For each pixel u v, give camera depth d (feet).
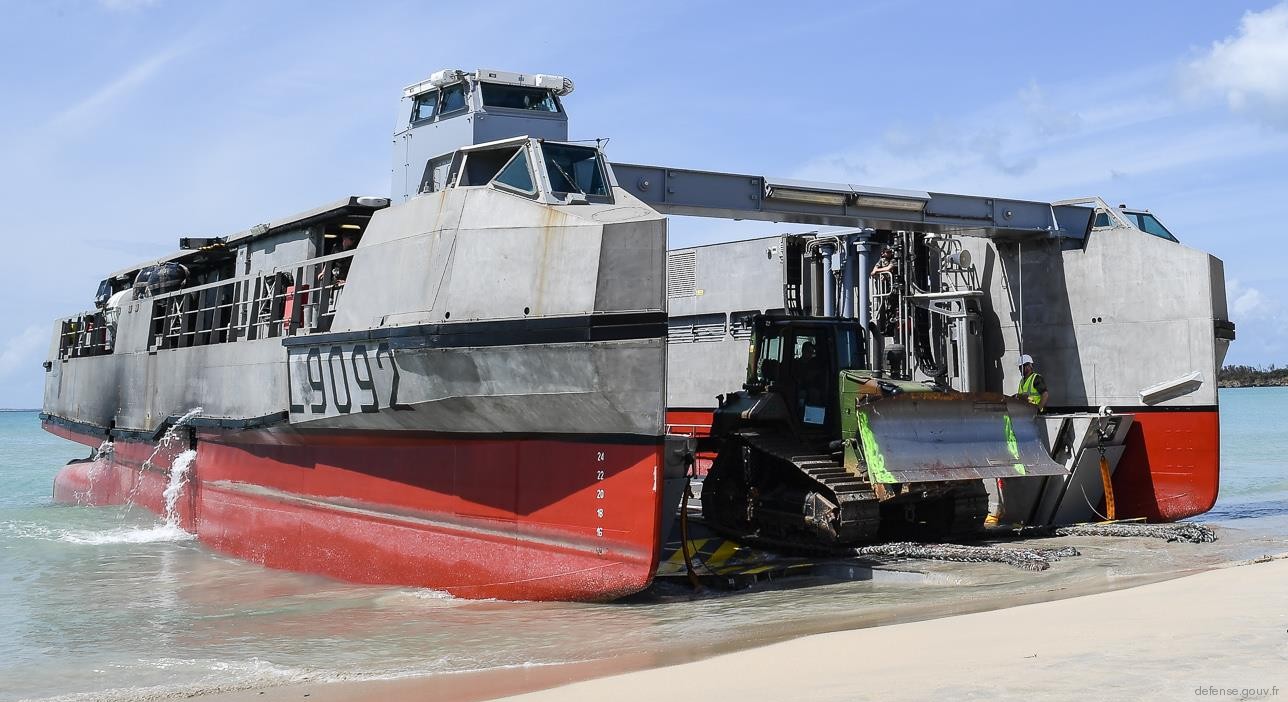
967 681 17.48
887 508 47.83
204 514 57.11
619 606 34.09
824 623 28.22
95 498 76.02
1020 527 49.52
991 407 46.42
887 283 67.92
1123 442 57.52
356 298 43.75
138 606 38.17
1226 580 29.12
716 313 74.54
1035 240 64.39
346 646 29.25
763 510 45.34
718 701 17.74
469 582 38.63
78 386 81.61
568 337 34.45
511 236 36.81
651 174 51.55
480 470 38.70
